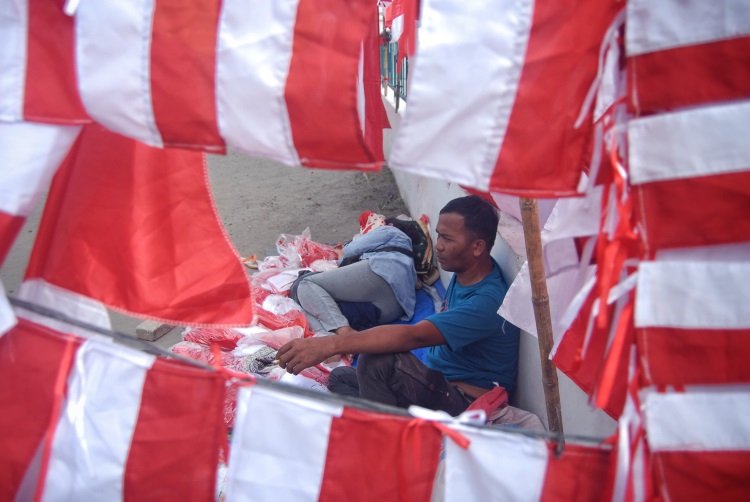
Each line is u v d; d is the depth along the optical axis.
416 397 2.21
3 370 1.17
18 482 1.17
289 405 1.15
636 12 0.91
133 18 0.99
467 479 1.13
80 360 1.17
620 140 1.01
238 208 5.08
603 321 0.99
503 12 0.94
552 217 1.57
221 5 0.98
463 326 2.29
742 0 0.87
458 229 2.39
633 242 1.05
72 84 1.03
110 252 1.30
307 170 5.88
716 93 0.92
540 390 2.24
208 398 1.16
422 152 0.99
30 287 1.28
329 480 1.15
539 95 0.95
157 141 1.04
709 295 0.99
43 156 1.04
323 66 0.97
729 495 1.04
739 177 0.93
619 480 1.04
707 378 1.02
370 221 3.91
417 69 0.96
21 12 1.01
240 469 1.16
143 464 1.16
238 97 0.99
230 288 1.32
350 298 3.22
